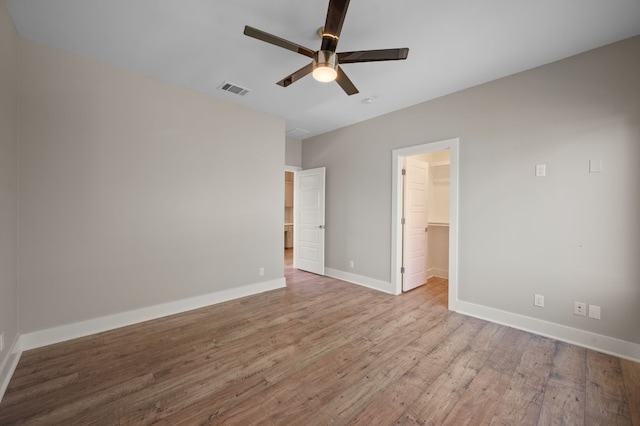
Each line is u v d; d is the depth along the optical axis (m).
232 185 3.68
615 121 2.31
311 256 5.23
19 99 2.27
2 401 1.72
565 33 2.19
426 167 4.50
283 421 1.58
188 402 1.73
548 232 2.64
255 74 2.91
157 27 2.16
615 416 1.62
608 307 2.35
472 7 1.91
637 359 2.21
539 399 1.77
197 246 3.36
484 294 3.05
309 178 5.24
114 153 2.76
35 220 2.35
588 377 1.99
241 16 2.03
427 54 2.49
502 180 2.91
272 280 4.16
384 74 2.85
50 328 2.43
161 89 3.06
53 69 2.43
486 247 3.03
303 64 2.71
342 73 2.20
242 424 1.55
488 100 3.01
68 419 1.58
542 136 2.67
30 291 2.33
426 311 3.28
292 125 4.62
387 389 1.86
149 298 2.99
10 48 2.05
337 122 4.46
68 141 2.51
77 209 2.56
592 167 2.42
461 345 2.46
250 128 3.86
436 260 5.00
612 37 2.24
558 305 2.59
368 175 4.31
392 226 3.97
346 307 3.41
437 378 1.98
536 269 2.71
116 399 1.75
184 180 3.24
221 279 3.59
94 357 2.23
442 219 4.96
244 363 2.16
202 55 2.56
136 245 2.91
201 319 3.02
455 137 3.27
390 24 2.09
